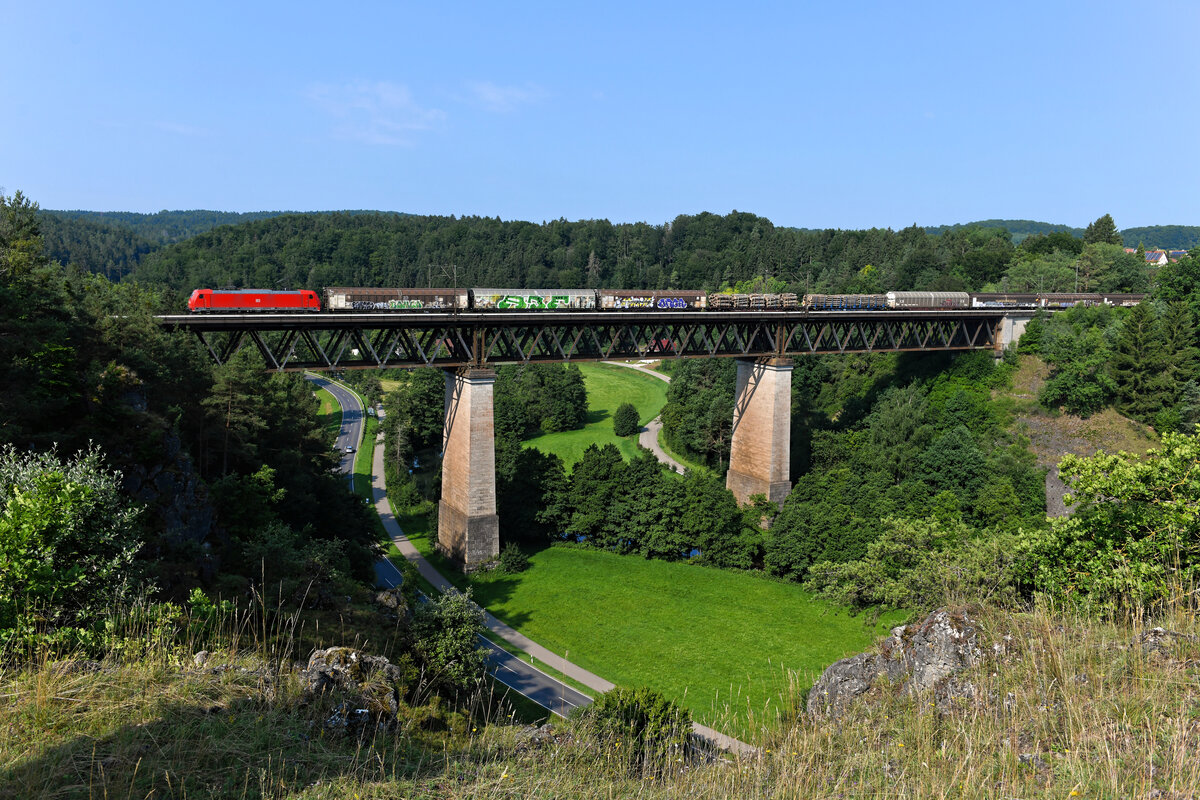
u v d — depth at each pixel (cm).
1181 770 961
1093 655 1368
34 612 1548
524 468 7625
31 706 1240
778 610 5994
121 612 1648
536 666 4912
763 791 1248
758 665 5003
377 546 6844
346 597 3641
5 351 3662
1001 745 1190
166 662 1462
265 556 3550
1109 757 1002
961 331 10181
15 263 4781
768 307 8600
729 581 6631
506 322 6400
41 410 3544
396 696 1742
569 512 7638
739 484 8531
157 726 1234
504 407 12256
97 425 3791
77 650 1497
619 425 12862
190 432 5484
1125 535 2227
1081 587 2136
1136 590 1748
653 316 7112
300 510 5775
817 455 9006
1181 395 8169
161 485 3812
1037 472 7375
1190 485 2081
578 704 4272
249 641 1872
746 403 8400
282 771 1175
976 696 1375
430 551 7212
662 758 1720
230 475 4644
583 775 1411
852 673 1794
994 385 9394
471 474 6450
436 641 3528
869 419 9644
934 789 1059
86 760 1108
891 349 8944
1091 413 8538
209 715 1306
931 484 7519
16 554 1582
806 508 6762
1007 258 15375
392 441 11275
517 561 6706
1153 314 8531
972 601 1784
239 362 5597
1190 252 10438
